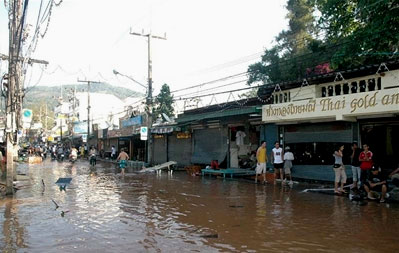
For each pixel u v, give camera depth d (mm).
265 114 19016
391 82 13711
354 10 15250
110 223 9164
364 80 14750
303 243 7242
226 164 23844
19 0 13992
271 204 11766
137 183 18562
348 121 15812
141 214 10289
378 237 7637
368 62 16359
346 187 14805
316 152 17859
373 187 12742
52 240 7602
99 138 51938
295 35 26797
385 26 13258
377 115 14516
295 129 18828
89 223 9172
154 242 7402
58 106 91250
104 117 62156
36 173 25109
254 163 21438
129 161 35750
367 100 14055
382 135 15102
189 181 19469
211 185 17422
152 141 33812
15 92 15547
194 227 8664
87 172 26156
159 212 10562
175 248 6977
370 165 12484
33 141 93125
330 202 12047
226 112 21516
